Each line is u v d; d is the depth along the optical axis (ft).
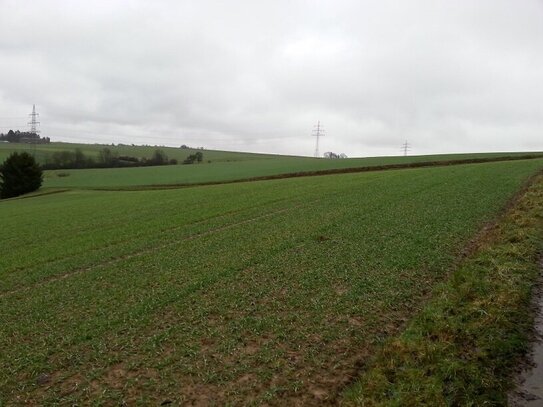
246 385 25.63
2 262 67.87
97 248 71.72
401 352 26.03
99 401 25.30
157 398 25.09
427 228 58.80
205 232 75.61
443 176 125.29
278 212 88.69
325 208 86.58
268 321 33.88
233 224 80.43
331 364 26.89
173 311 38.24
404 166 206.18
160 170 310.86
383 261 46.16
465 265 40.29
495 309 29.73
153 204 126.11
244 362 28.14
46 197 211.41
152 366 28.84
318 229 65.62
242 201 112.37
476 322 28.55
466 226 58.03
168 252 62.39
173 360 29.27
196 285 44.45
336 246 54.54
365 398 22.58
